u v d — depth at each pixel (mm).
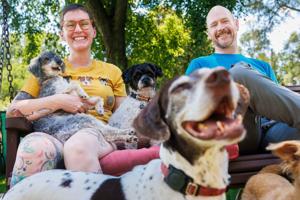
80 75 1245
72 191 748
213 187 641
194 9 3311
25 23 4133
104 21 3711
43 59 1247
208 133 558
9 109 1094
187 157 629
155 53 4430
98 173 849
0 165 1667
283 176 1065
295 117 1009
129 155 984
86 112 1199
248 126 1089
